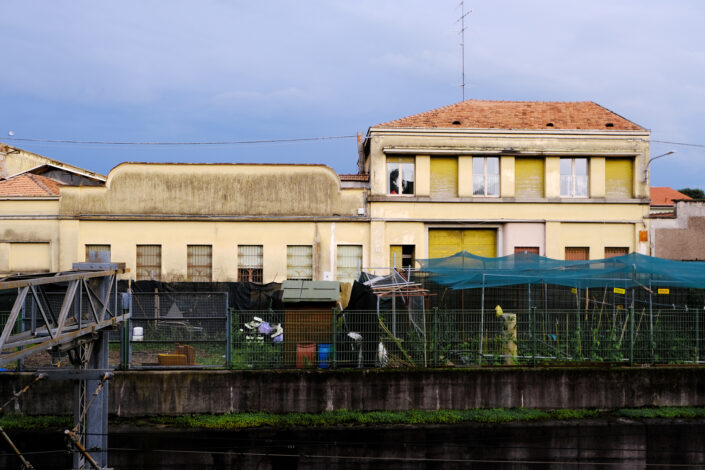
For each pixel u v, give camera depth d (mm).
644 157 25797
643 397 15094
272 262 24328
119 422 13914
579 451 14148
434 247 25562
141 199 24031
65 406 14102
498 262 19125
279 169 24578
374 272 24453
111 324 11703
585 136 25500
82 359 11508
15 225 23688
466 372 14773
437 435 13930
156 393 14195
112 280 12078
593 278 17250
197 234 24156
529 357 15516
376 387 14609
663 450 14328
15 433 13375
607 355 15711
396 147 24906
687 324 16031
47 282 9242
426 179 25094
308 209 24594
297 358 14945
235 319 15039
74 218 23703
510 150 25141
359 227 24750
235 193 24375
